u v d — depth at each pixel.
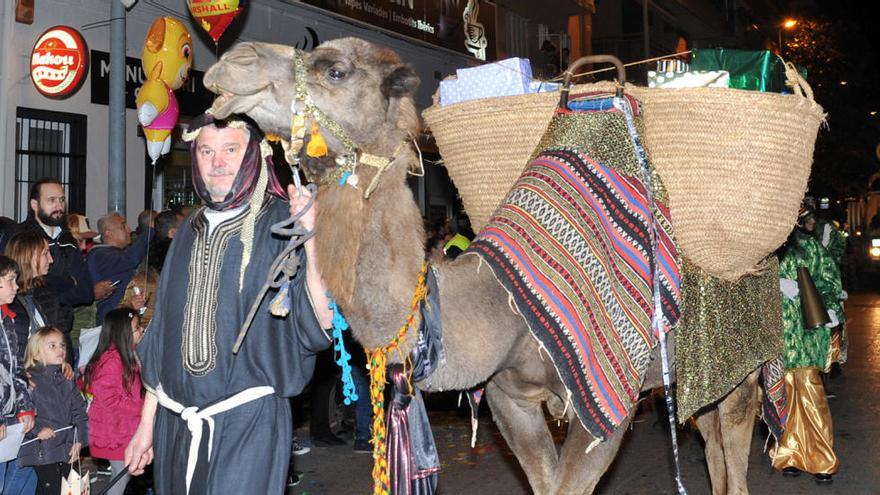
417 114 3.75
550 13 23.47
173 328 3.70
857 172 32.62
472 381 3.81
